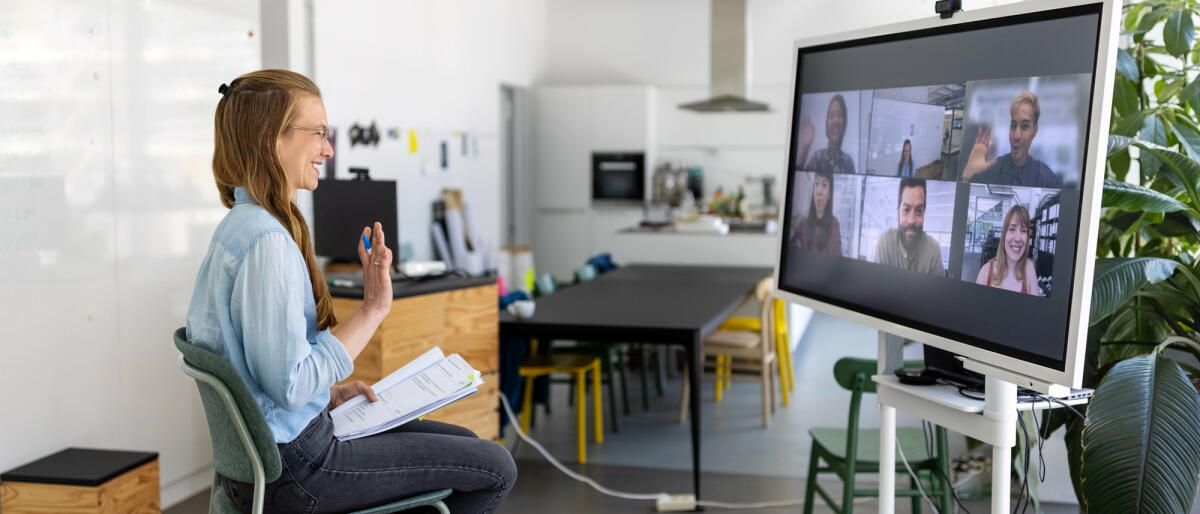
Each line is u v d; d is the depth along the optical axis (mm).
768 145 10766
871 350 7906
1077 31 1896
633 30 11062
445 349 3967
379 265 2070
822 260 2816
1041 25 1990
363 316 2074
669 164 10609
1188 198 3018
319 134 2004
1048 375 1923
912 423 5539
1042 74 1979
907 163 2414
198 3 4340
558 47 11258
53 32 3549
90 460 3400
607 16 11102
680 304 5062
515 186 10531
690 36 10914
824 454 3395
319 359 1898
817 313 9773
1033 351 1978
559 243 10766
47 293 3545
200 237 4395
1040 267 1962
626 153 10461
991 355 2094
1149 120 3045
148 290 4066
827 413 5863
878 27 2539
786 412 5898
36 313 3498
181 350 1876
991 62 2127
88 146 3730
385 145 7051
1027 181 2006
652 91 10672
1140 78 3262
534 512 4094
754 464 4801
